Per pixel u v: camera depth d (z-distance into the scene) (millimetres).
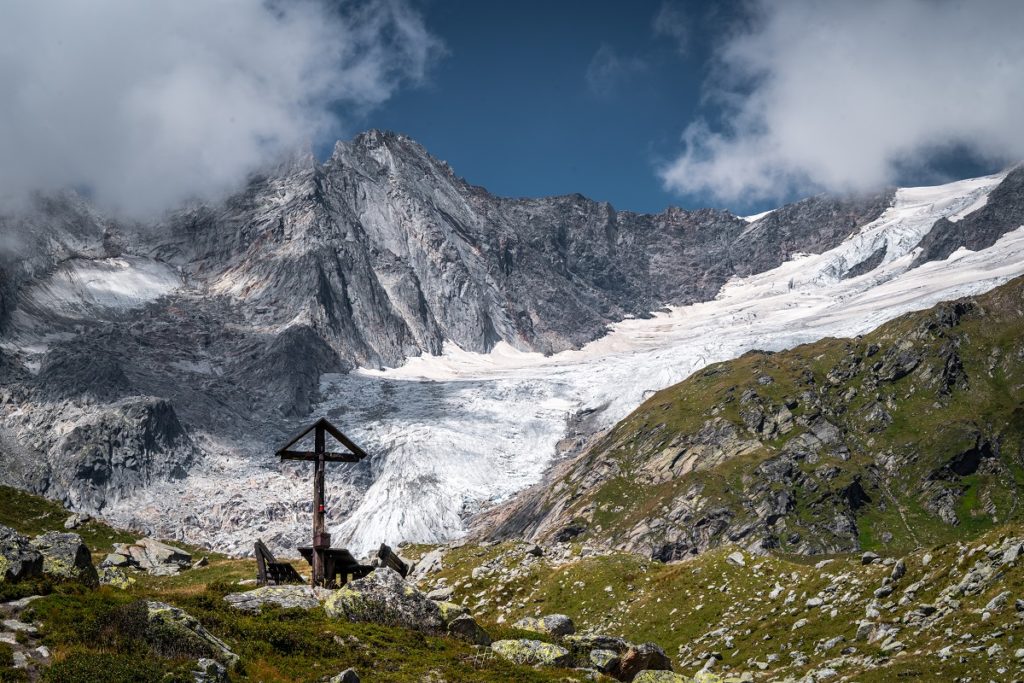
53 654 31984
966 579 57781
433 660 39156
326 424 49781
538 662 42062
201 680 30984
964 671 49250
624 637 75375
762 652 64875
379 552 62812
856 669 54938
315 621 41344
